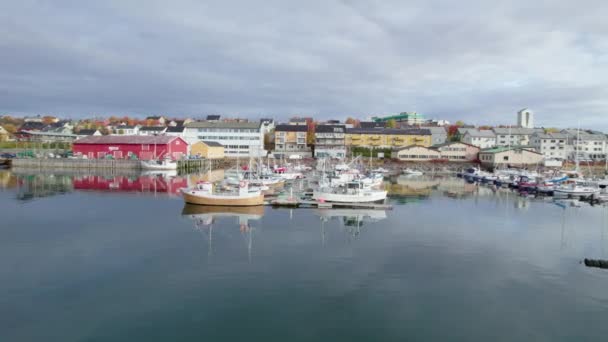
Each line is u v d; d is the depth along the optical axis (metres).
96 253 23.97
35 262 22.28
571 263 23.55
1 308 16.80
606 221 36.50
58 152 106.69
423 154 117.69
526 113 185.25
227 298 17.92
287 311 16.81
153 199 45.09
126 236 28.00
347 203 42.16
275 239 27.77
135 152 95.19
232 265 22.05
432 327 15.79
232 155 127.06
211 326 15.55
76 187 55.94
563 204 47.28
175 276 20.33
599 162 107.19
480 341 14.87
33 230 29.52
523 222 35.62
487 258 24.27
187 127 126.38
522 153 105.62
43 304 17.19
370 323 16.00
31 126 152.62
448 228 32.47
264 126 142.62
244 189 40.72
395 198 51.41
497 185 71.00
